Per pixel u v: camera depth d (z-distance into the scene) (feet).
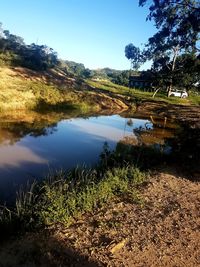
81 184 32.50
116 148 57.00
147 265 20.94
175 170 42.09
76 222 25.79
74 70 288.71
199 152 50.24
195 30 110.22
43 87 114.83
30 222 24.47
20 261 20.42
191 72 132.46
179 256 22.22
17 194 31.68
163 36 129.59
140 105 148.25
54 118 84.64
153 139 70.90
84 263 20.74
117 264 20.83
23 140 56.08
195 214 28.68
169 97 201.05
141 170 40.81
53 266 20.24
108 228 25.12
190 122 97.09
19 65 152.25
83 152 52.90
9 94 88.94
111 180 33.76
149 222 26.50
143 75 223.71
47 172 40.42
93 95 141.79
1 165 41.32
